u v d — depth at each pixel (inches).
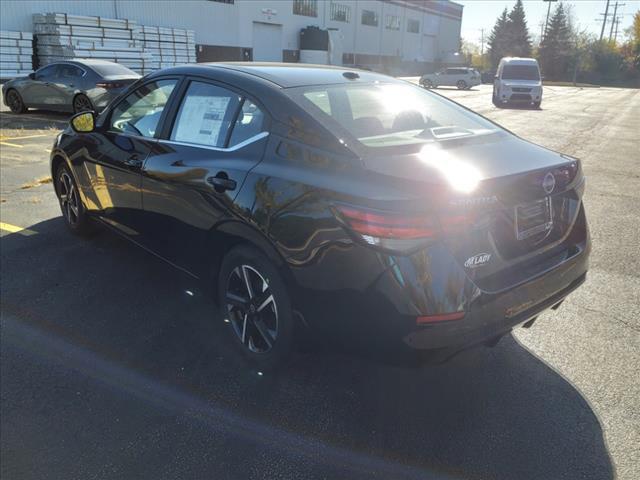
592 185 313.3
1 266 170.7
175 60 1139.9
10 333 132.5
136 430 100.7
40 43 902.4
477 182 93.0
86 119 167.9
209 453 95.1
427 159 101.5
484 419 104.8
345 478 90.1
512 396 111.9
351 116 115.3
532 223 106.5
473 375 119.1
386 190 91.1
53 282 160.6
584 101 1175.6
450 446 97.6
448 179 93.0
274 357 113.3
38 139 405.1
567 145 468.4
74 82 499.2
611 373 120.3
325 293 97.7
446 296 89.5
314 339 103.7
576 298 159.0
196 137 131.0
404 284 88.5
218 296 129.2
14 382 114.1
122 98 161.0
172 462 93.0
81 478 89.6
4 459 93.7
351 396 111.5
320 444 97.7
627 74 2842.0
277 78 124.7
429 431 101.3
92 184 168.6
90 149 166.2
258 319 116.3
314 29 1720.0
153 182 137.4
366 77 140.1
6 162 323.3
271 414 105.7
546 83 2551.7
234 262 118.6
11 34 830.5
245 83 123.0
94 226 192.7
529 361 125.0
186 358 124.0
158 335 133.3
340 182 96.6
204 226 122.7
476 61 3673.7
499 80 916.6
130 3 1127.6
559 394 112.5
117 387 113.1
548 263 109.1
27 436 99.0
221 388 113.5
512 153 111.9
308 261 98.5
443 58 2965.1
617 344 132.6
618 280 172.7
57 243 191.0
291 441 98.3
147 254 153.5
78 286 158.4
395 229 87.4
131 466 92.0
